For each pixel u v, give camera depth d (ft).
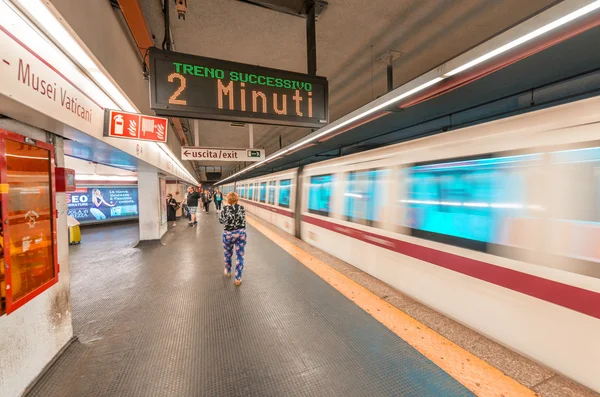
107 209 36.60
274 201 34.96
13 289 5.99
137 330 9.34
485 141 8.70
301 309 10.79
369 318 9.95
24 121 6.53
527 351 7.38
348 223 16.56
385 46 13.53
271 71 9.18
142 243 24.02
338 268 15.88
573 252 6.48
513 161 7.84
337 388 6.63
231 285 13.50
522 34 6.93
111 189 37.01
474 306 8.80
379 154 13.87
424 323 9.48
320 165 21.24
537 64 12.71
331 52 14.12
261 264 16.94
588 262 6.23
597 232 6.14
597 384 6.07
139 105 12.76
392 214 12.66
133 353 8.05
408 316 10.00
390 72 14.43
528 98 18.45
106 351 8.14
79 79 7.72
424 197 10.89
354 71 16.31
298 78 9.55
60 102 6.60
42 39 5.80
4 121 6.11
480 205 8.66
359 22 11.64
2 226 5.58
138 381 6.91
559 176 6.84
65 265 8.33
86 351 8.14
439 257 10.08
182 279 14.53
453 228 9.58
